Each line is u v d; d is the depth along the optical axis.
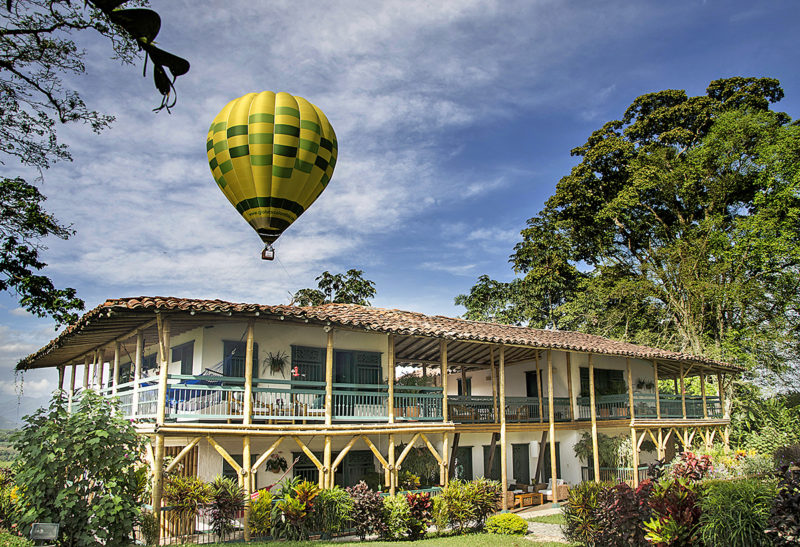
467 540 13.90
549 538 14.35
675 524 9.85
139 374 15.19
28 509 10.67
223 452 13.42
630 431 25.47
